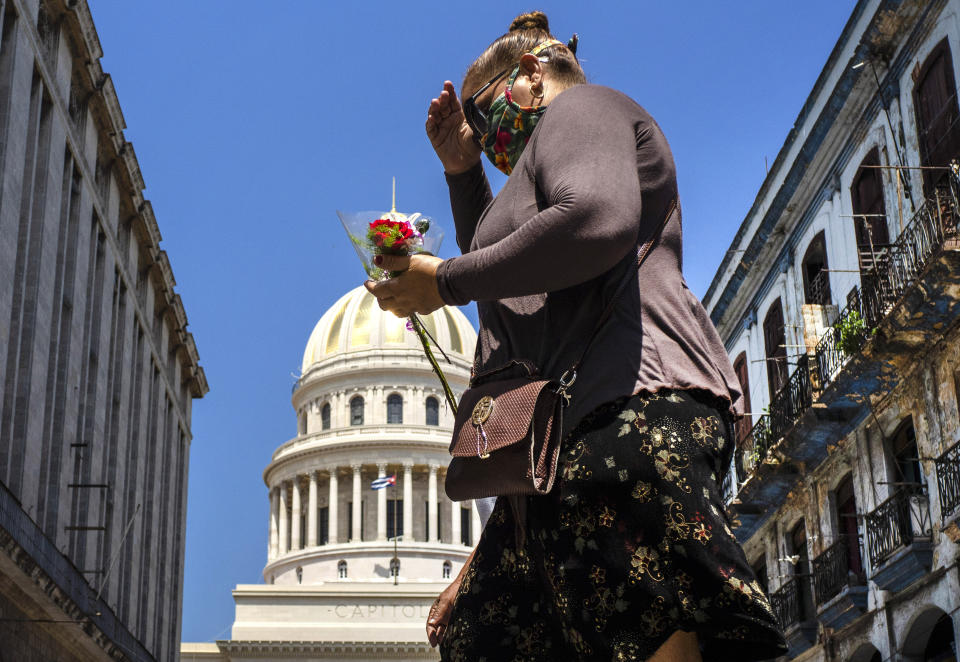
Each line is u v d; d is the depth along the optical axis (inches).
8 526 988.6
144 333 1722.4
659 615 68.8
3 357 1043.3
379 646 3284.9
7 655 1070.4
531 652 78.6
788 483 1080.8
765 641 68.1
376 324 4101.9
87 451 1376.7
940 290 767.7
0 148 1047.6
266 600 3415.4
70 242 1312.7
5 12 1084.5
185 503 2112.5
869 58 912.9
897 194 891.4
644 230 79.5
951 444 815.7
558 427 73.3
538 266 71.1
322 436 3946.9
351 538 3814.0
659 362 74.0
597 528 70.8
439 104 102.1
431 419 3954.2
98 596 1305.4
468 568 84.0
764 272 1208.8
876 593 917.8
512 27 96.5
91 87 1342.3
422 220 81.2
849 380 907.4
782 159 1145.4
